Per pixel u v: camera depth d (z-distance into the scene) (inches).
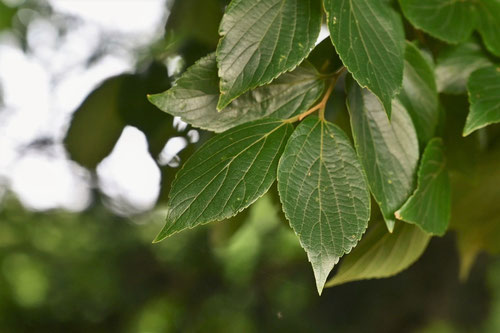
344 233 36.5
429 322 135.3
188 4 46.7
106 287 183.3
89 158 47.2
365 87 37.9
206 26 46.4
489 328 153.0
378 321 136.3
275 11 37.0
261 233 143.9
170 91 38.2
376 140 38.6
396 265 41.5
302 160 36.7
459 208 44.0
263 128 37.2
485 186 43.1
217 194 36.4
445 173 39.9
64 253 200.4
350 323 138.9
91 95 46.3
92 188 171.9
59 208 209.6
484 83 39.1
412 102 39.7
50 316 198.4
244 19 36.9
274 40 36.9
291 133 37.2
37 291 203.5
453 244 124.6
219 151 36.9
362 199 36.7
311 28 36.9
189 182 36.6
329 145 37.0
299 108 38.1
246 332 148.3
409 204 38.5
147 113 45.3
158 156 44.9
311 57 39.1
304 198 36.5
